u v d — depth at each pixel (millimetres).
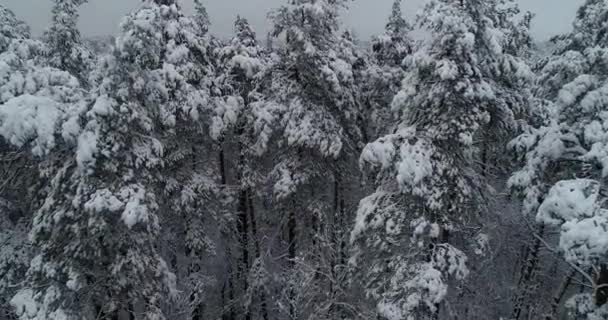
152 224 11398
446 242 12078
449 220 11172
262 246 20094
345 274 15484
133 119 10742
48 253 11094
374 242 12242
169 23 14945
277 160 17406
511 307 15453
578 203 9062
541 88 16938
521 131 13414
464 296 13375
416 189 10328
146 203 11211
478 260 13906
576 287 17719
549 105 14344
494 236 15172
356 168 17812
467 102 10719
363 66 20641
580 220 8875
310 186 17297
